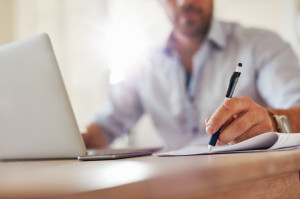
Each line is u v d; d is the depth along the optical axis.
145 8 2.56
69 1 2.90
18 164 0.50
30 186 0.22
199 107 1.61
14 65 0.57
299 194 0.38
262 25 2.40
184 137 1.68
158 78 1.77
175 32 1.71
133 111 1.84
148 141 2.54
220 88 1.54
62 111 0.55
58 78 0.54
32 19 3.09
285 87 1.28
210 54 1.59
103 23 2.72
